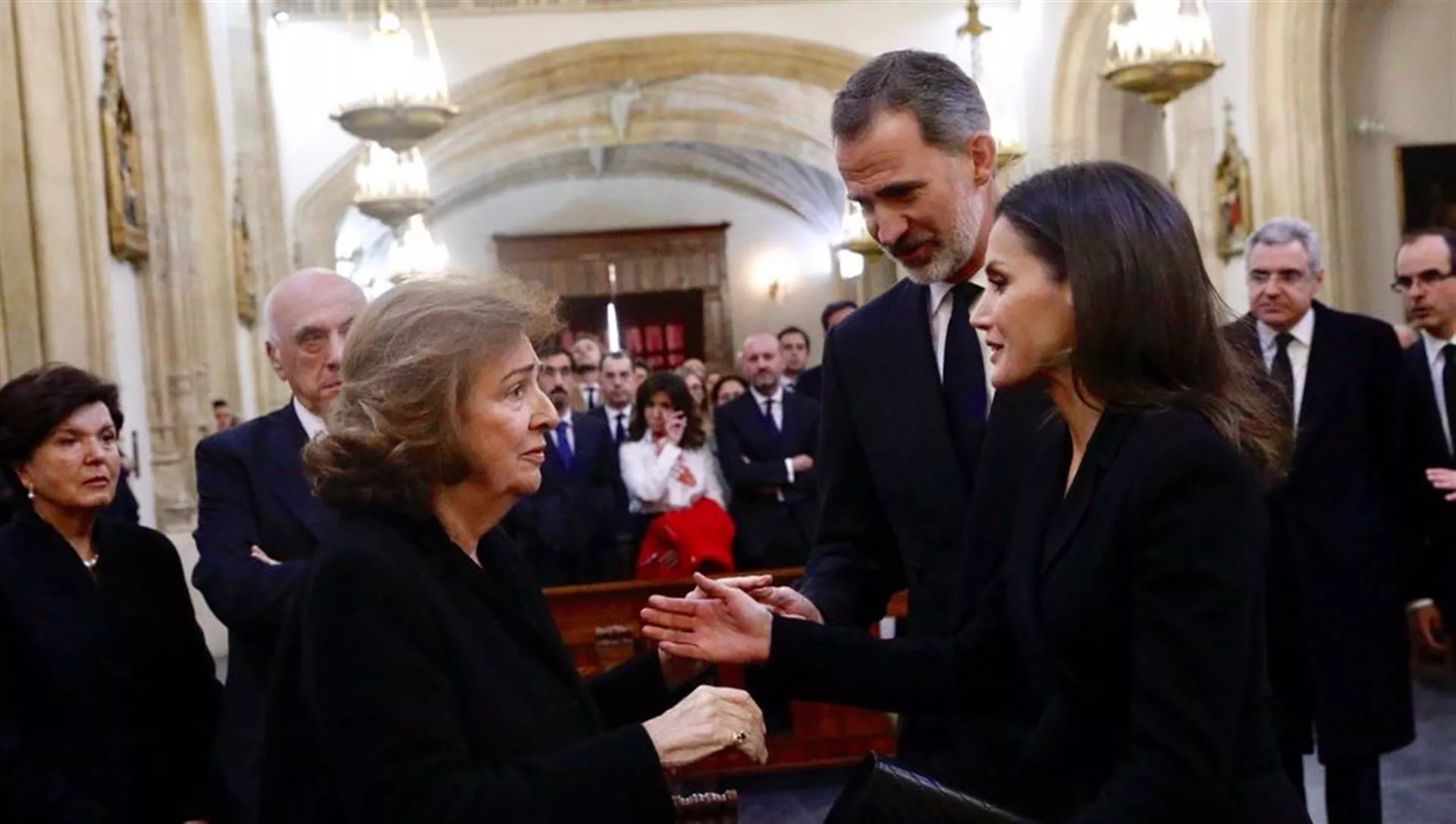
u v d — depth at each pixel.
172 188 10.18
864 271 24.33
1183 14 7.96
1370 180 9.72
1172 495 1.80
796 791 6.39
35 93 7.28
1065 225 1.91
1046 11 13.61
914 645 2.38
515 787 1.88
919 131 2.51
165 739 3.35
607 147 25.80
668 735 2.02
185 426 9.73
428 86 10.51
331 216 15.18
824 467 2.90
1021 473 2.45
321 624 1.89
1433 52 9.66
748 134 22.20
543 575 6.72
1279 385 2.12
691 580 6.15
